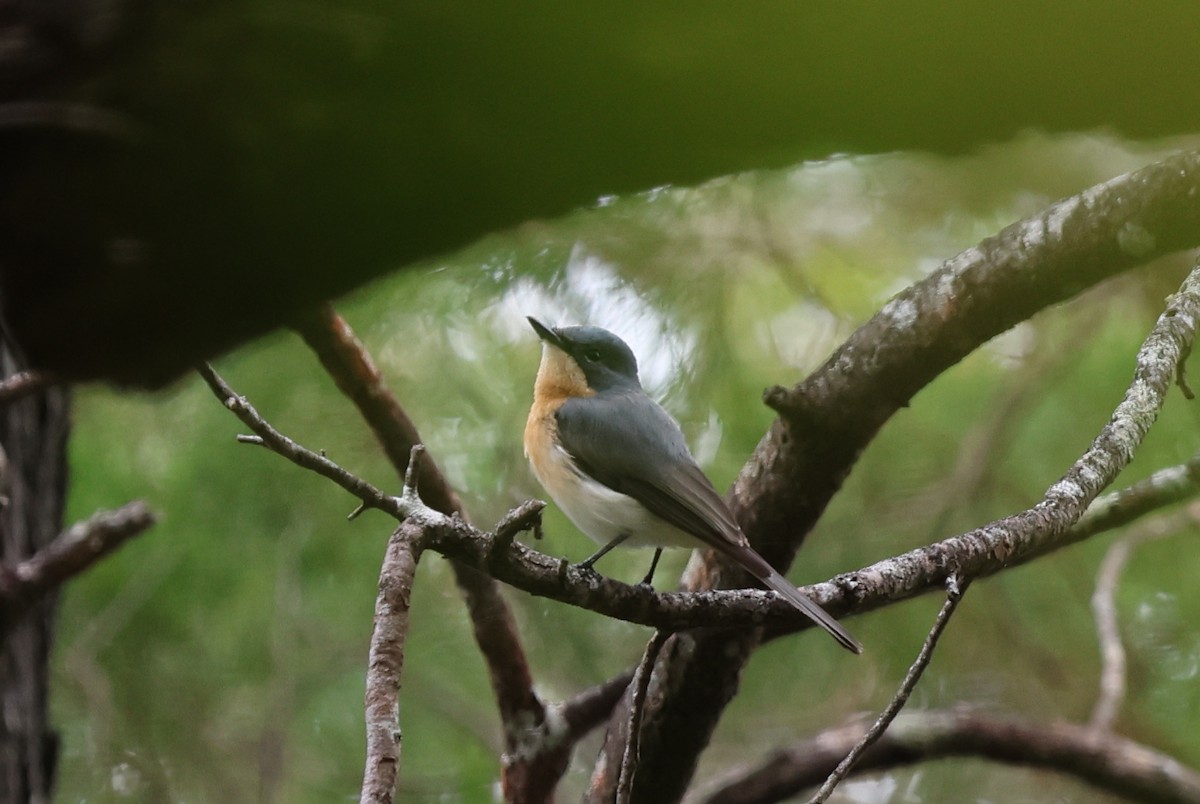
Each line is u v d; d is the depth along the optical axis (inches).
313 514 522.9
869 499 540.4
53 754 386.9
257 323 196.4
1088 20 156.1
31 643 380.2
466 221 181.3
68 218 180.7
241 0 160.1
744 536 346.6
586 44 162.2
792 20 158.4
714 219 523.2
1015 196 532.4
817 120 172.1
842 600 266.4
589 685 545.0
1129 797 426.6
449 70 166.1
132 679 534.6
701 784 533.0
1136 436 290.4
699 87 166.9
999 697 553.9
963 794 581.3
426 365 530.9
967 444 532.4
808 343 550.0
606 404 399.5
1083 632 557.0
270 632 536.7
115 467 513.7
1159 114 166.2
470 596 372.8
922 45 159.5
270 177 175.9
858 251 555.8
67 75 164.9
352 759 551.2
